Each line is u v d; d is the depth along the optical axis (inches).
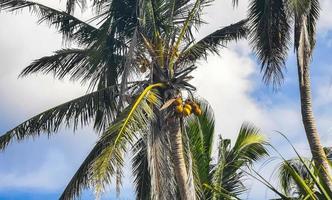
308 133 607.5
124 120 457.1
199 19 583.8
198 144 639.1
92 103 629.0
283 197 274.4
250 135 662.5
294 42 617.6
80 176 586.9
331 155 649.0
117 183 425.4
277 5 619.2
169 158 495.2
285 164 274.8
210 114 669.3
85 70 681.0
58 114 625.0
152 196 467.2
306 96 616.4
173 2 569.6
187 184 523.2
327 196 266.5
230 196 305.7
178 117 516.4
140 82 531.2
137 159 658.2
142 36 537.6
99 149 577.6
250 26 633.6
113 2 626.5
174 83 525.3
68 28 694.5
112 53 647.1
